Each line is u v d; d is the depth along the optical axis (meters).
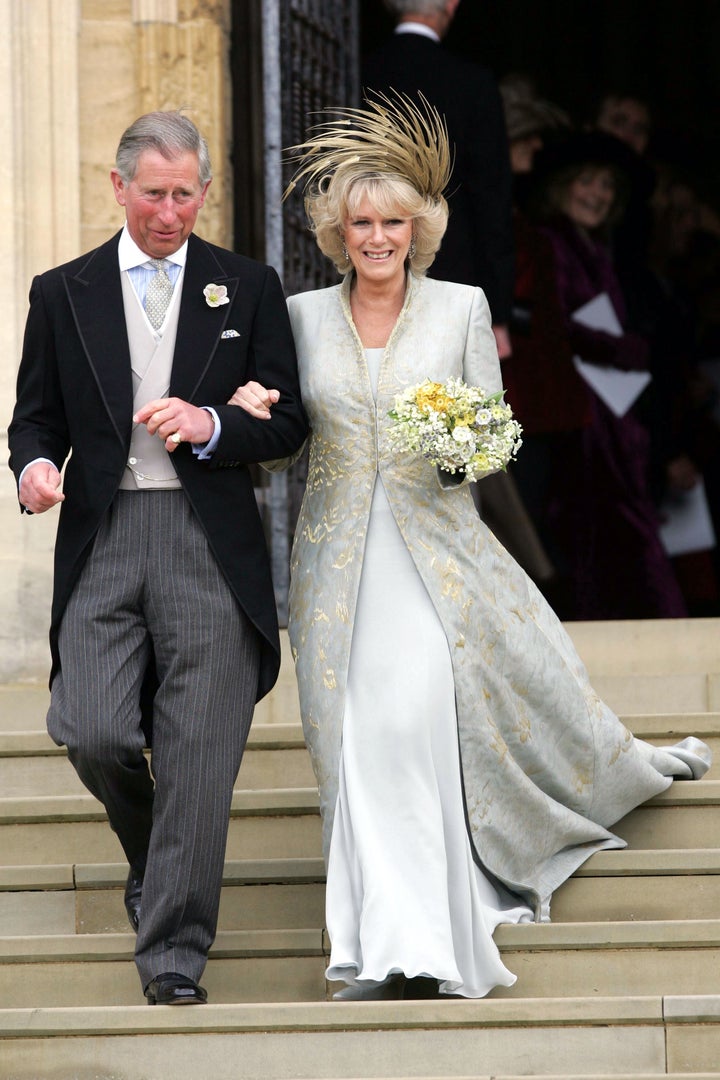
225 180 29.05
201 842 16.12
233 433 16.38
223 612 16.50
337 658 17.14
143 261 16.86
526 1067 15.38
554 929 17.11
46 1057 15.55
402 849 16.59
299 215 30.47
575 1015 15.44
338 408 17.52
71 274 16.95
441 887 16.48
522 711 17.86
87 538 16.50
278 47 29.28
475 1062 15.39
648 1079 14.50
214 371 16.80
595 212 41.44
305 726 17.36
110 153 28.20
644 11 42.41
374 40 42.62
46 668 26.41
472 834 17.16
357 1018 15.46
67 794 21.52
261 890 18.45
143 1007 15.62
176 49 28.58
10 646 26.30
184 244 17.11
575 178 41.50
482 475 17.22
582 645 27.69
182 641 16.41
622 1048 15.38
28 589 26.41
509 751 17.80
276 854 19.38
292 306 18.14
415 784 16.77
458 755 17.16
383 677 17.06
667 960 17.02
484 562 17.80
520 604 18.05
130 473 16.62
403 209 17.41
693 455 41.06
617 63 42.38
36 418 16.98
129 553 16.53
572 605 39.50
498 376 17.94
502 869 17.55
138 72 28.39
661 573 39.62
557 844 18.12
